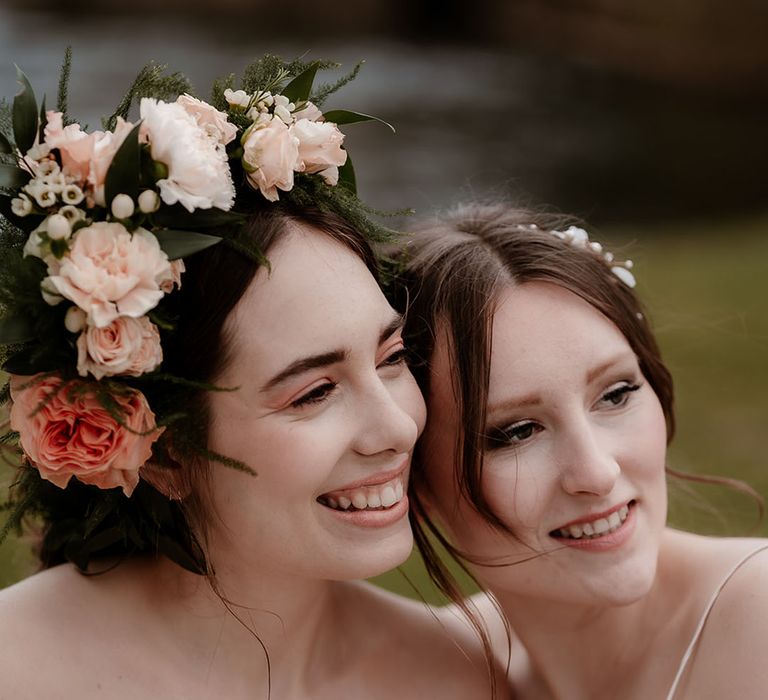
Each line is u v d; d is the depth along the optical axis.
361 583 3.22
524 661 3.24
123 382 2.41
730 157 16.53
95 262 2.29
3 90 15.48
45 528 2.95
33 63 17.53
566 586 2.81
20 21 21.17
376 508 2.62
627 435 2.79
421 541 3.03
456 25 23.91
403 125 17.00
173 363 2.52
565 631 2.99
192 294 2.50
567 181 15.04
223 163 2.47
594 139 17.23
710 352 7.62
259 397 2.50
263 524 2.58
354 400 2.55
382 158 15.25
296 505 2.55
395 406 2.56
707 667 2.78
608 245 3.50
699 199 14.50
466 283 2.80
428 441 2.90
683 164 16.17
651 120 18.59
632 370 2.82
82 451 2.36
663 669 2.88
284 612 2.80
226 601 2.75
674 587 2.96
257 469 2.54
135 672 2.72
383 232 2.75
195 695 2.75
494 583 2.94
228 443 2.54
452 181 14.41
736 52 20.88
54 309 2.34
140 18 22.23
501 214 3.22
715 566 2.91
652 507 2.84
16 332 2.33
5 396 2.56
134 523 2.75
